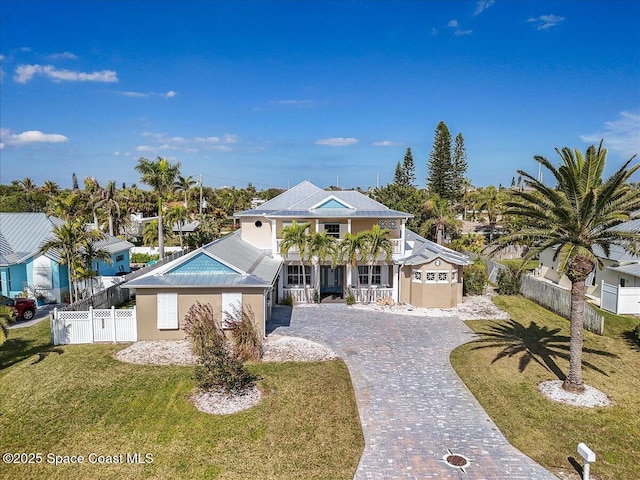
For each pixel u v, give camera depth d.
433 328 25.27
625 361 20.22
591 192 15.05
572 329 16.78
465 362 20.00
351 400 16.11
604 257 31.30
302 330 24.56
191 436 13.54
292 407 15.44
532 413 15.32
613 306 28.11
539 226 17.11
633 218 15.87
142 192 81.38
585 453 11.31
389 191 69.69
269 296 26.78
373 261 30.16
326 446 13.14
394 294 31.38
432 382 17.84
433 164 74.56
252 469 11.98
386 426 14.38
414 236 40.06
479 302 31.73
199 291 22.33
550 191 16.22
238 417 14.66
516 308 30.08
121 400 15.79
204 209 72.00
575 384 16.83
